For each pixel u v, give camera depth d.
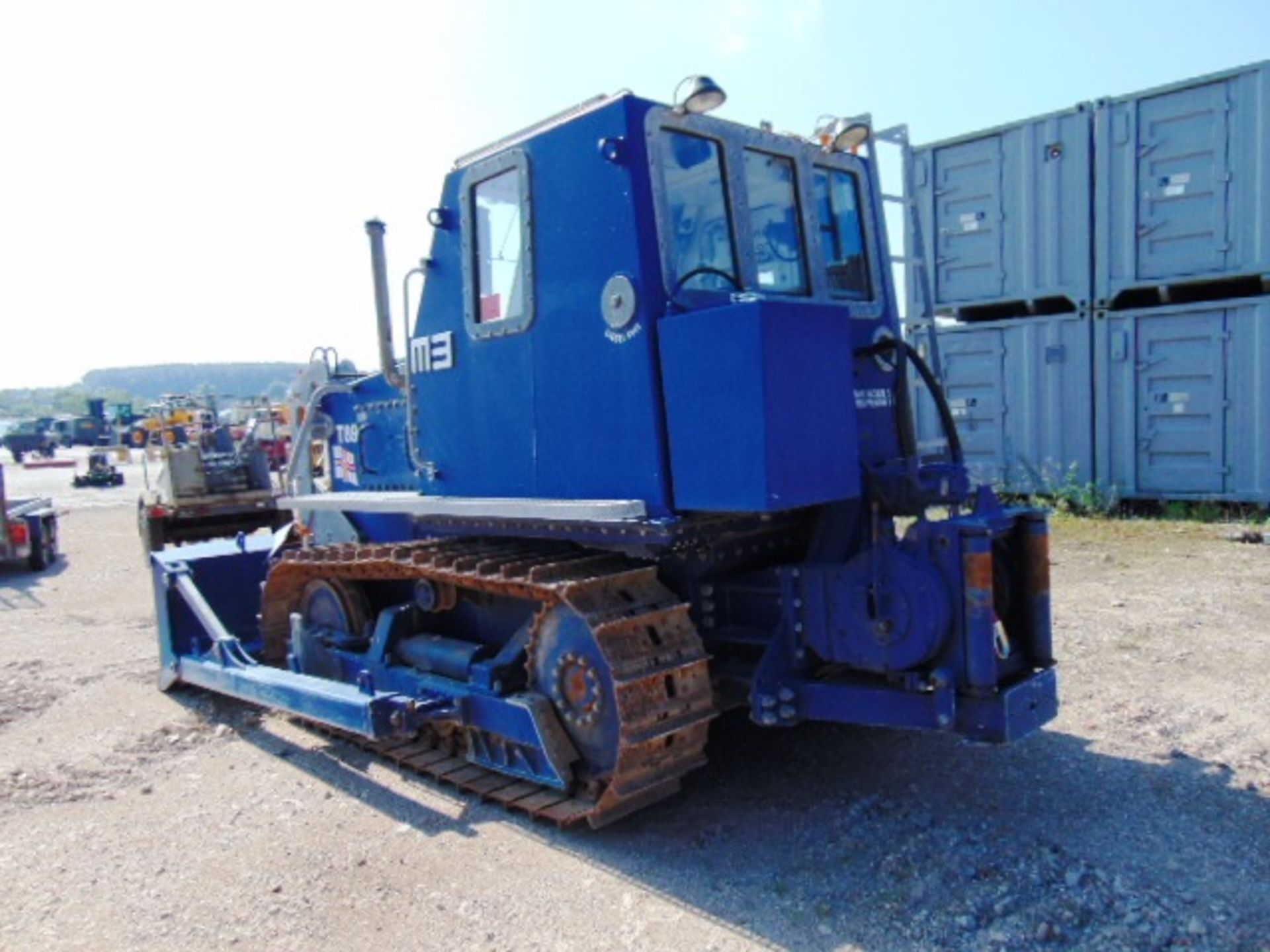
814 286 4.46
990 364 11.49
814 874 3.57
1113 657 5.92
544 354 4.24
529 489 4.39
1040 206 10.98
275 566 5.98
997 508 3.92
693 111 3.83
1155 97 10.17
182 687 6.45
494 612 4.86
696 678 4.02
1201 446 10.19
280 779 4.84
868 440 4.49
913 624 3.68
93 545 14.95
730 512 3.86
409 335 5.02
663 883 3.56
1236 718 4.88
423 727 4.98
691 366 3.63
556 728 4.12
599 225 3.93
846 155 4.77
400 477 5.67
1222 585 7.52
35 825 4.34
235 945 3.30
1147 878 3.40
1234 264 9.85
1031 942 3.06
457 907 3.48
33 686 6.61
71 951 3.30
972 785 4.28
